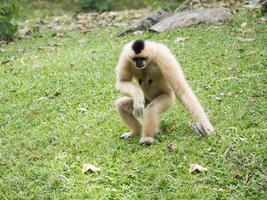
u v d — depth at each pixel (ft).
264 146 35.58
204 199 31.09
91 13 99.45
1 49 72.90
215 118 41.42
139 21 75.51
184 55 58.65
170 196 31.58
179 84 38.29
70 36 78.38
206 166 34.40
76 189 33.19
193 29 68.44
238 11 75.10
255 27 65.82
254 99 44.27
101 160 36.65
